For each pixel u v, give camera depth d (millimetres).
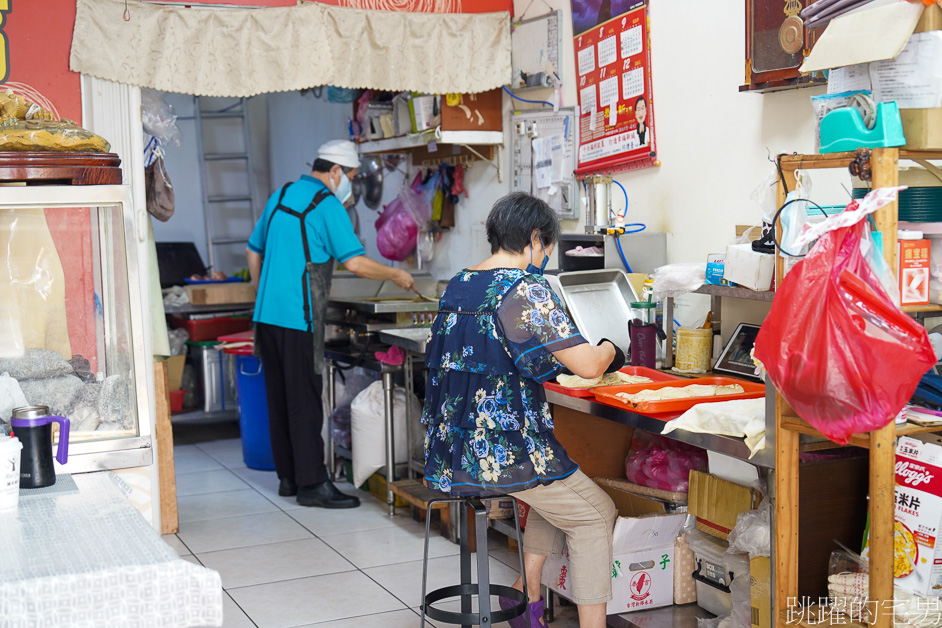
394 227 5297
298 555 3650
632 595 2748
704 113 3270
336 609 3096
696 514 2684
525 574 2576
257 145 7809
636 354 3096
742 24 3064
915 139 1886
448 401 2455
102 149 2285
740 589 2500
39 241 2115
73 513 1798
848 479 2270
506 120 4547
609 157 3799
